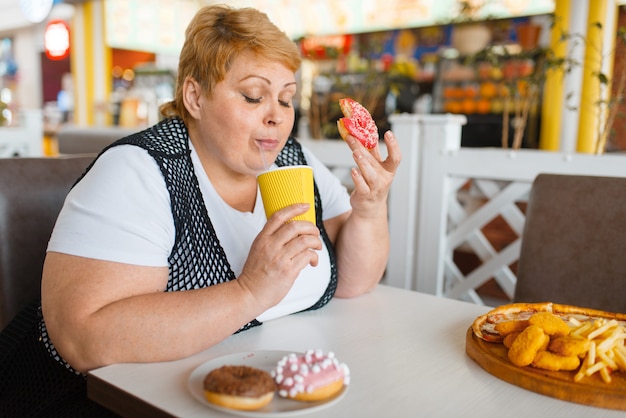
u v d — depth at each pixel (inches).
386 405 30.1
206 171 44.1
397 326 42.8
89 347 33.7
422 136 92.2
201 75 40.8
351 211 53.2
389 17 212.7
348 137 42.8
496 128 187.8
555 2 139.6
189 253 40.8
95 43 247.3
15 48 330.6
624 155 76.0
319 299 46.8
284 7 234.8
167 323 33.9
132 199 37.5
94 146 140.7
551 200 57.2
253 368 30.0
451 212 92.6
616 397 29.7
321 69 217.0
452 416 29.2
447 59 203.2
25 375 42.0
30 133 159.6
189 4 264.5
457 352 37.7
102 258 35.1
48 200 53.0
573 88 141.9
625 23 165.3
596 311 40.6
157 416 29.1
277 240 34.9
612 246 53.2
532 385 31.7
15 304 50.4
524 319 38.5
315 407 28.6
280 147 42.9
